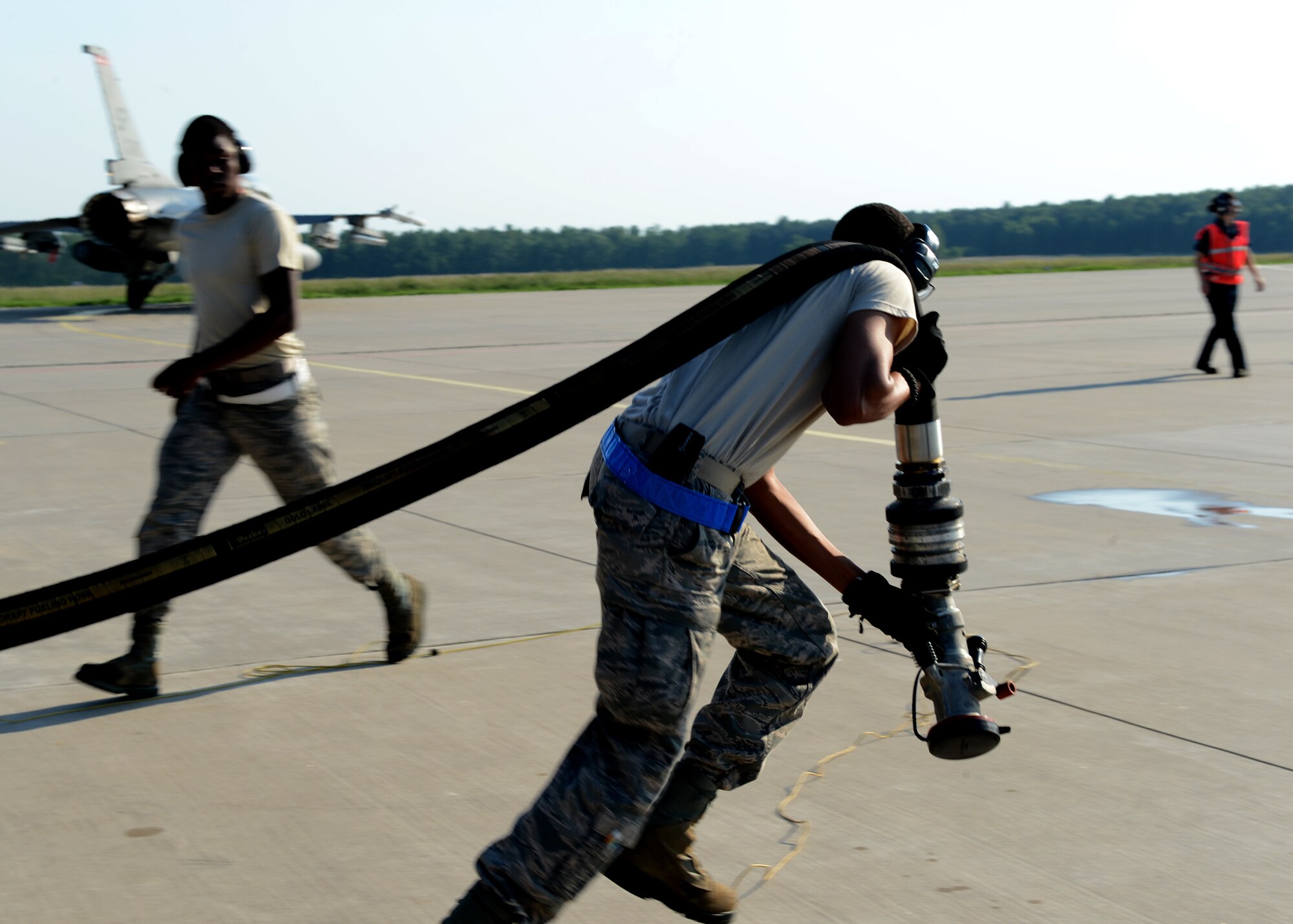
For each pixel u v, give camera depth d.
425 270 163.75
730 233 171.12
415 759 3.22
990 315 23.70
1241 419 9.88
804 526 2.39
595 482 2.16
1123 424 9.70
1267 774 3.09
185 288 48.91
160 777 3.12
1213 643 4.18
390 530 6.13
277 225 3.66
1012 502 6.68
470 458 1.75
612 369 1.83
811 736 3.36
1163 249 167.75
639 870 2.29
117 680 3.64
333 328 23.19
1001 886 2.52
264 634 4.41
